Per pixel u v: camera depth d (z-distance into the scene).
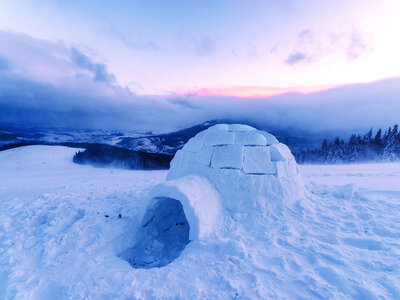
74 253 3.51
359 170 13.00
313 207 4.78
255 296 2.41
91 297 2.57
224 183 4.45
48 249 3.56
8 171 15.87
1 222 4.62
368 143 25.12
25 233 4.14
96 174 13.88
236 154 4.66
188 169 4.98
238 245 3.23
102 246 3.77
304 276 2.66
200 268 2.95
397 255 3.02
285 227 3.90
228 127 5.45
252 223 4.03
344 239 3.54
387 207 5.01
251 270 2.85
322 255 3.08
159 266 3.72
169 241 4.54
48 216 4.73
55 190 8.30
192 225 3.61
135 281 2.78
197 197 3.86
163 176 11.98
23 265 3.23
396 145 21.88
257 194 4.43
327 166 17.25
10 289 2.72
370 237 3.57
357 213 4.62
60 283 2.82
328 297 2.32
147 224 4.57
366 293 2.35
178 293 2.51
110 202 5.69
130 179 11.05
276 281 2.64
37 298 2.66
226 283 2.62
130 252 4.02
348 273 2.71
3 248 3.64
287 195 4.66
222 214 4.20
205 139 5.12
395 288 2.41
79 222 4.36
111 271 3.06
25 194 7.77
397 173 10.92
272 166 4.70
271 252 3.24
